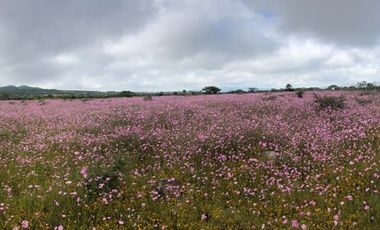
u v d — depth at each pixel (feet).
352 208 27.35
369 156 38.50
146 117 69.10
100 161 41.09
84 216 26.13
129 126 58.34
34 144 50.37
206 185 34.04
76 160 41.47
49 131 59.93
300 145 45.14
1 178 35.06
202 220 26.03
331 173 34.81
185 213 26.99
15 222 24.95
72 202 28.43
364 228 24.00
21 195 30.42
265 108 78.54
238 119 64.03
